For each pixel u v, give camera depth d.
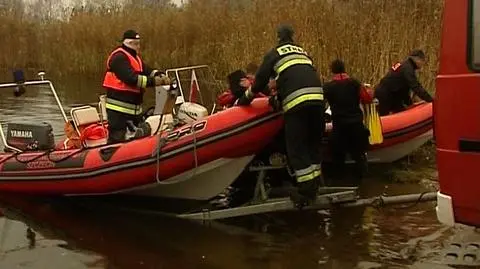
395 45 10.84
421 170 7.55
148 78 6.39
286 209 5.85
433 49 10.45
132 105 6.53
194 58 17.72
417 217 5.80
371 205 6.16
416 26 10.95
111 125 6.50
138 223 5.96
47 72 22.67
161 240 5.43
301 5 12.61
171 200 6.44
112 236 5.58
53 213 6.39
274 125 5.53
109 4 22.27
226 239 5.39
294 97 5.29
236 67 14.53
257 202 5.94
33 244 5.42
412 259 4.76
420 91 7.74
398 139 7.51
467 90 3.96
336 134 6.88
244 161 5.78
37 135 7.01
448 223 4.18
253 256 4.95
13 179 6.91
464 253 4.82
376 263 4.70
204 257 4.96
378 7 11.66
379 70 10.89
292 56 5.43
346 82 6.78
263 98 5.63
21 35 24.16
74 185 6.38
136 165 5.89
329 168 7.32
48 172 6.54
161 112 6.57
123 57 6.39
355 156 7.03
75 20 22.17
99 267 4.82
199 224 5.86
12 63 24.30
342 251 4.99
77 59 21.64
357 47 11.48
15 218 6.23
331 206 6.06
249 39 14.01
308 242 5.24
